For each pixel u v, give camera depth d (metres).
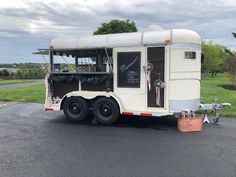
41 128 5.04
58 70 5.75
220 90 11.37
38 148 3.83
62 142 4.12
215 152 3.63
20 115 6.36
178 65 4.82
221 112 6.22
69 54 5.77
